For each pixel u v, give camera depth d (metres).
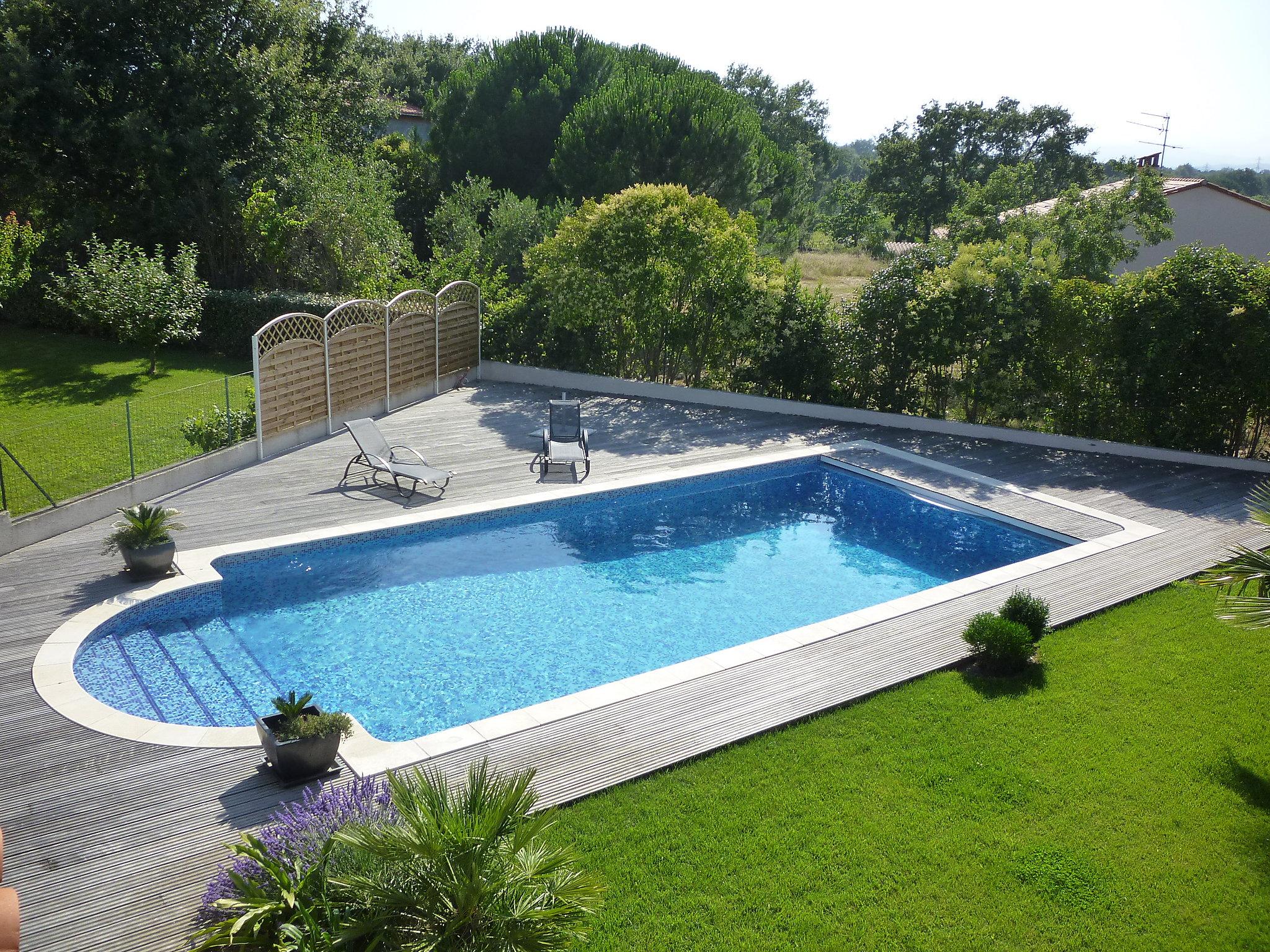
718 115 27.03
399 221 32.31
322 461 14.05
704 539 12.82
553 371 19.58
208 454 13.05
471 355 19.75
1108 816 6.46
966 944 5.23
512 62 32.47
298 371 14.54
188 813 6.14
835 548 12.62
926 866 5.88
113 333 21.09
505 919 4.37
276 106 24.14
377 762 6.79
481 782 4.97
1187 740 7.47
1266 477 15.20
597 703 7.78
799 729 7.50
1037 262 17.34
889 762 7.06
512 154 32.12
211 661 8.81
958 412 18.20
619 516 13.51
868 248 49.75
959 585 10.57
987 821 6.36
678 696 7.95
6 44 21.34
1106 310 16.17
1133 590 10.48
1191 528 12.60
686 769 6.88
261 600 10.19
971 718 7.75
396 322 16.92
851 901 5.54
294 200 22.61
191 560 10.24
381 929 4.45
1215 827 6.36
